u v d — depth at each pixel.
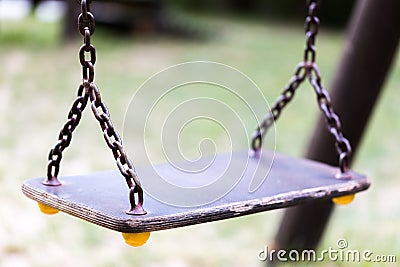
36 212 4.63
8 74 9.16
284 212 3.74
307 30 2.71
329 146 3.52
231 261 4.04
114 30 13.31
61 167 5.53
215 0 20.23
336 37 15.97
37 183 2.15
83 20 1.87
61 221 4.54
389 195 5.31
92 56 1.89
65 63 10.09
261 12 19.88
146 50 11.79
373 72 3.41
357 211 4.92
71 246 4.14
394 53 3.42
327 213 3.67
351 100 3.46
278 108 2.90
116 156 1.83
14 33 12.56
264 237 4.47
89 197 1.99
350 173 2.58
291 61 11.88
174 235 4.48
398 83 10.41
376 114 8.53
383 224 4.53
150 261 3.98
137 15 13.16
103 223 1.79
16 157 5.78
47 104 7.81
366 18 3.36
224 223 4.76
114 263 3.89
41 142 6.33
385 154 6.62
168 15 15.57
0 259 3.88
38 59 10.26
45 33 12.81
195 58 11.27
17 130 6.69
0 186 5.02
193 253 4.15
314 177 2.51
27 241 4.16
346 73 3.46
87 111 7.67
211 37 14.06
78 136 6.59
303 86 10.09
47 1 16.23
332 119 2.57
